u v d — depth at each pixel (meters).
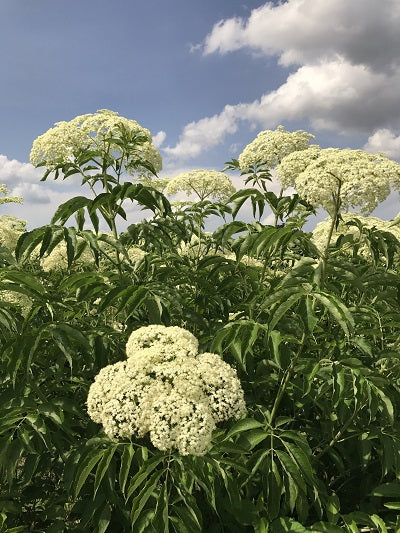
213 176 1.18
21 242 0.76
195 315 0.83
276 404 0.75
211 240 1.13
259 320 0.88
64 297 1.07
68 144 1.01
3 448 0.65
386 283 0.76
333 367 0.69
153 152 1.20
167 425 0.56
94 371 0.86
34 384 0.73
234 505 0.63
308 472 0.65
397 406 0.84
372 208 0.72
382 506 0.81
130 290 0.77
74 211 0.82
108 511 0.69
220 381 0.61
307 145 1.19
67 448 0.83
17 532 0.73
